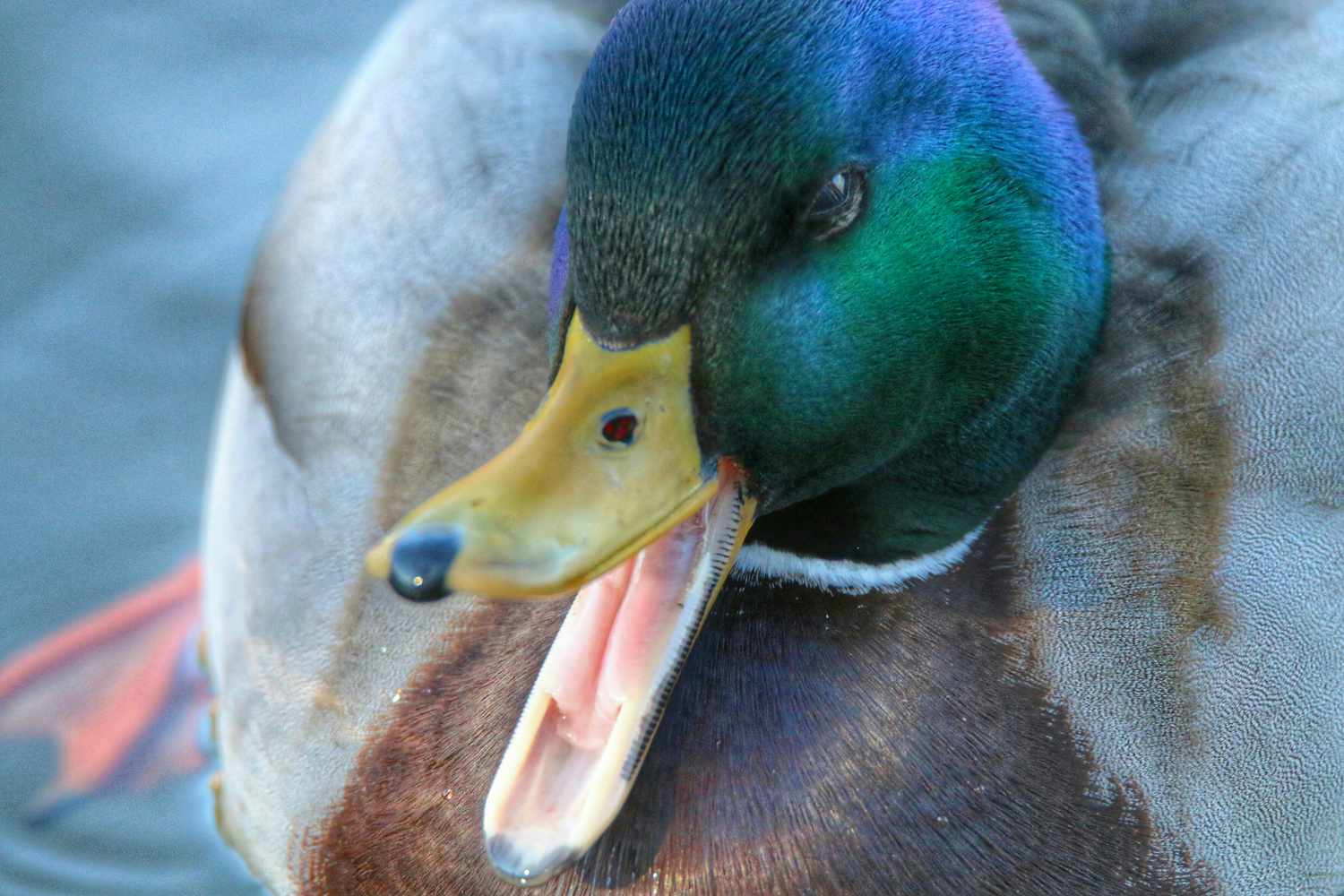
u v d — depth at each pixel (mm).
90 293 9164
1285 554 6262
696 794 5492
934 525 5742
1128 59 6895
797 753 5535
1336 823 6285
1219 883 6051
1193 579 6133
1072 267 5574
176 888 7004
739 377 4883
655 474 4723
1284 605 6219
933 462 5605
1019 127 5293
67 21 10156
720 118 4629
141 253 9297
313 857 6188
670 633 4941
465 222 6844
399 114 7371
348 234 7156
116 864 7109
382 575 4461
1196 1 6965
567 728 4957
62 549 8328
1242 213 6578
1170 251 6512
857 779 5559
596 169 4668
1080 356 5793
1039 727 5793
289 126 9734
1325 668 6246
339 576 6457
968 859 5617
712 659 5586
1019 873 5672
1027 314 5445
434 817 5785
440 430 6469
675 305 4727
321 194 7453
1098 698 5910
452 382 6523
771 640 5609
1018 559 5988
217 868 7070
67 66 9961
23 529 8391
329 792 6168
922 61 5000
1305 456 6355
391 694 6105
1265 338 6426
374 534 6457
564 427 4688
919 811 5590
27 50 10016
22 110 9766
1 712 7754
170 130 9727
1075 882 5754
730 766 5512
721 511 5086
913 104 4988
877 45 4895
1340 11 7098
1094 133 6727
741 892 5488
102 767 7527
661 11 4707
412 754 5934
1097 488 6145
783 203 4781
